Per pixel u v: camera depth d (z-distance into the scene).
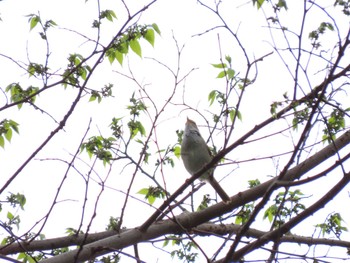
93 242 8.12
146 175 7.73
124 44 8.81
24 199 7.72
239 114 8.55
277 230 6.79
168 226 8.46
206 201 8.95
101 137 8.46
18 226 8.03
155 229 8.38
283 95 7.16
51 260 7.64
